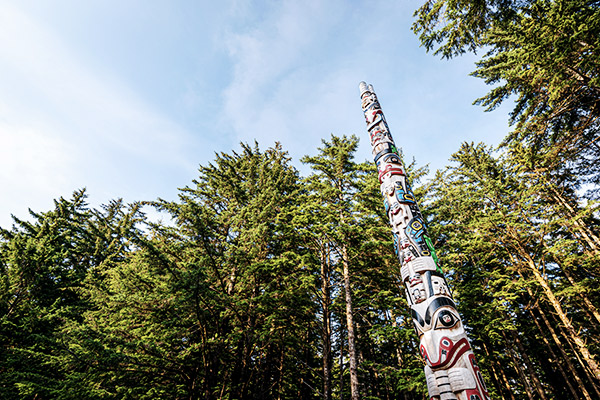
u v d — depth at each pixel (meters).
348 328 11.64
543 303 17.61
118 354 8.70
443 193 19.47
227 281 13.39
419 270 6.60
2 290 13.41
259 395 13.10
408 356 14.88
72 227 20.17
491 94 13.84
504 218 14.17
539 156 13.23
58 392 9.62
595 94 10.57
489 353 15.37
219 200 17.47
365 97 12.28
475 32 10.28
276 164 18.36
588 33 8.00
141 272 12.20
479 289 14.46
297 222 13.73
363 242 13.41
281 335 12.27
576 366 18.38
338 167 16.17
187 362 10.89
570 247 13.76
